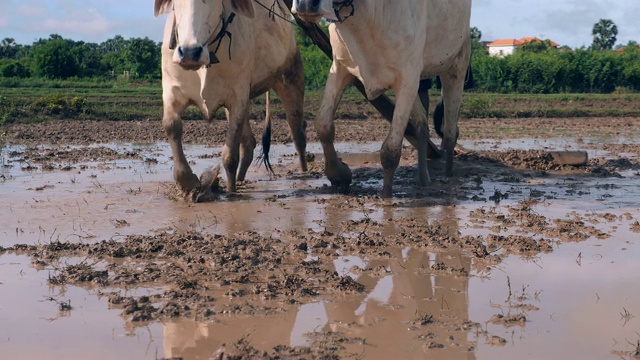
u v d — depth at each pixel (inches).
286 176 398.0
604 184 380.2
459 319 179.5
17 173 399.2
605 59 1807.3
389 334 169.2
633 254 240.4
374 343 163.5
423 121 366.0
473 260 232.1
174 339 164.4
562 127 828.0
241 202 318.3
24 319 175.5
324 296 195.6
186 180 317.7
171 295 191.8
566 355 157.5
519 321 177.6
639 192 358.3
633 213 306.3
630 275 216.7
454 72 383.6
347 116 890.7
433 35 349.1
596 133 753.6
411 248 245.6
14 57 2434.8
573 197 342.6
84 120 782.5
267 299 191.5
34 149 520.7
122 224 272.1
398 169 419.5
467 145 608.7
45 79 1496.1
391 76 319.9
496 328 173.5
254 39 336.2
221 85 313.6
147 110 892.0
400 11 310.3
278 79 375.2
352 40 308.3
